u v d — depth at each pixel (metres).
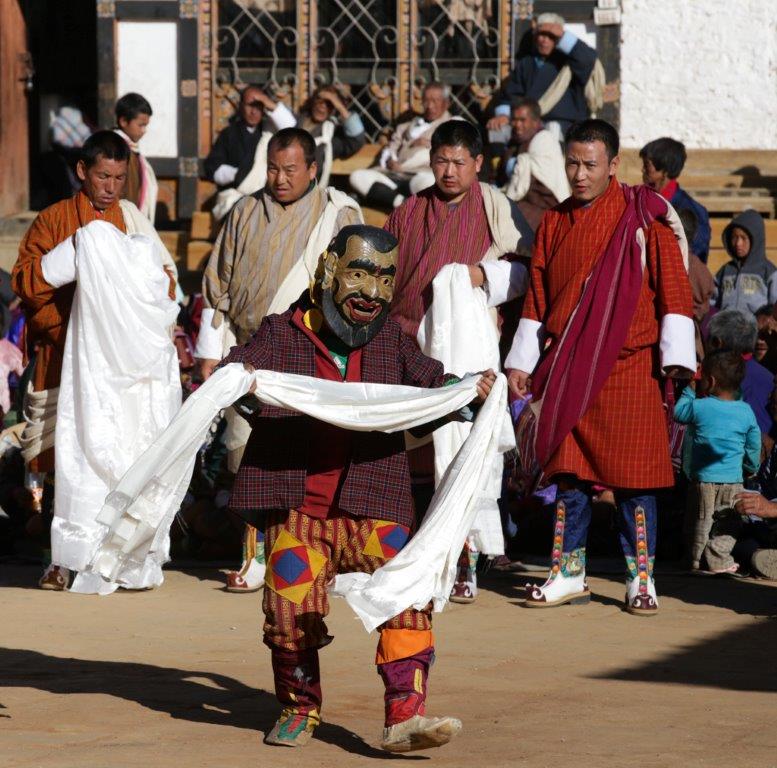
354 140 33.19
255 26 35.19
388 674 11.50
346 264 11.80
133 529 11.59
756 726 12.43
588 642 16.56
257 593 19.84
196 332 28.38
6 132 39.12
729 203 32.81
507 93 32.34
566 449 18.78
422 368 12.30
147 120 28.23
